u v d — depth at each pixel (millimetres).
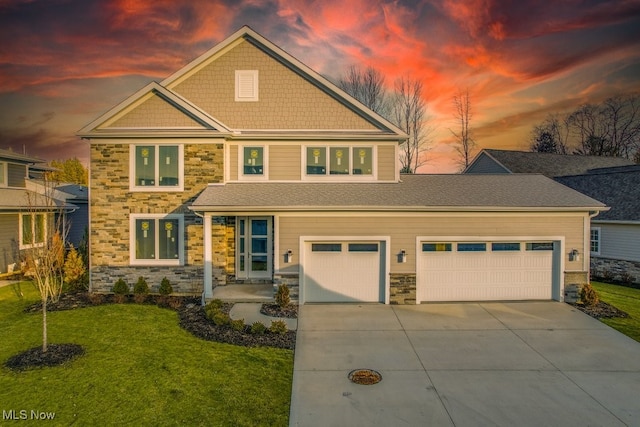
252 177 15258
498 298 13445
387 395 7344
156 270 14523
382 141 15445
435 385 7738
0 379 7707
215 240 14547
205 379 7801
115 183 14516
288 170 15297
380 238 13133
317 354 9156
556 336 10352
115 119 14562
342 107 15594
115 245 14555
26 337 9977
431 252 13289
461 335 10406
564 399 7242
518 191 14586
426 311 12445
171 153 14594
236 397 7156
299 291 13070
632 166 21891
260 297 13117
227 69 15438
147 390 7328
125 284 14055
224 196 13586
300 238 13062
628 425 6422
